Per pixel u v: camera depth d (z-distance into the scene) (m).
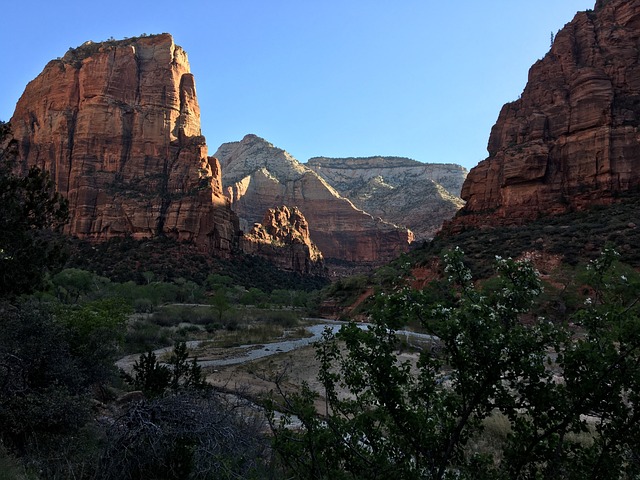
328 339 6.32
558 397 4.89
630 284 5.10
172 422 6.98
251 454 7.09
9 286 12.73
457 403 5.20
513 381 5.03
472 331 4.80
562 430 4.98
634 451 4.91
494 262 5.30
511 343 4.74
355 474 5.27
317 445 5.35
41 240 14.34
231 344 35.97
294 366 24.36
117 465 6.41
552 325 5.04
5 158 14.02
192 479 6.43
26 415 7.73
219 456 6.37
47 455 7.17
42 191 14.13
